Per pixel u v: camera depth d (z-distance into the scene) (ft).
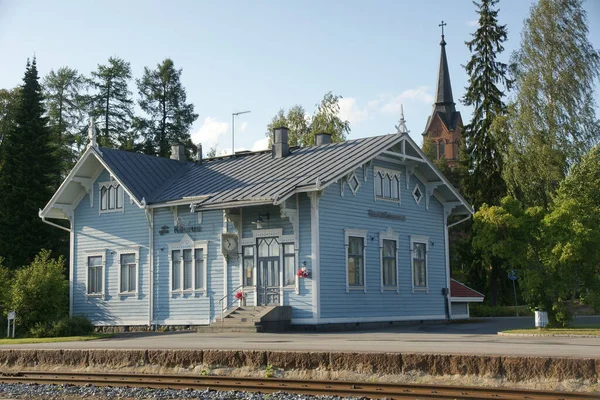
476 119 195.31
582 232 96.89
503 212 104.42
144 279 124.88
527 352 59.21
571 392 46.32
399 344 73.77
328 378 58.44
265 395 53.21
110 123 240.73
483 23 198.59
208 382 58.75
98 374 64.64
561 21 164.76
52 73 243.19
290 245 109.60
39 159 177.68
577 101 162.30
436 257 132.98
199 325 117.50
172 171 135.23
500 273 197.77
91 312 130.93
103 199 131.75
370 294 116.37
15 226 170.81
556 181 160.97
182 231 120.98
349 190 114.83
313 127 217.97
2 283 122.83
